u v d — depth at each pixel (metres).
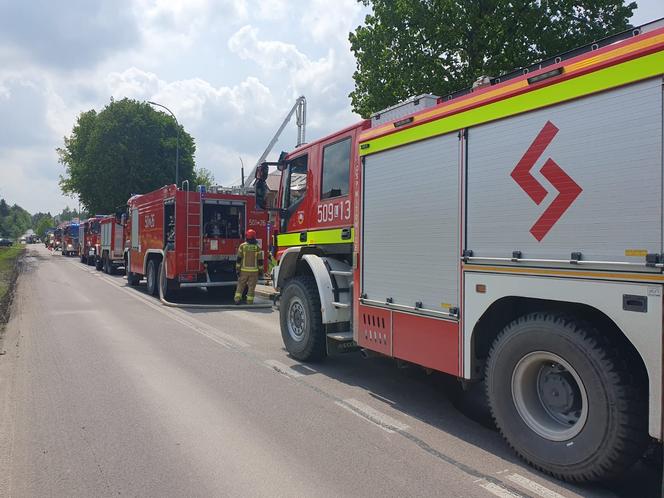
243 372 6.54
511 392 3.93
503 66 13.87
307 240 7.12
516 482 3.63
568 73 3.50
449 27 13.96
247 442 4.31
